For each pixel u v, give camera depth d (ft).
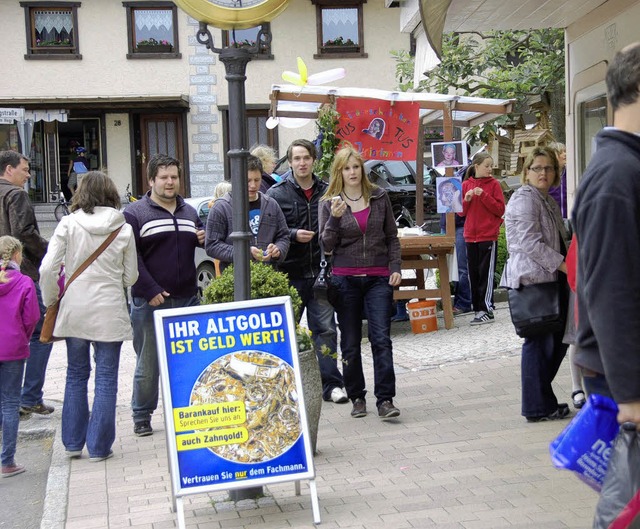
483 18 24.99
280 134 88.12
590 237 9.32
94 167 90.48
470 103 32.37
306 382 18.37
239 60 16.02
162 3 87.10
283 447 15.60
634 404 9.16
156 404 22.34
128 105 86.53
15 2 85.87
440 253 33.71
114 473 19.26
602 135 9.66
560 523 14.48
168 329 15.60
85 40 86.84
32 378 25.16
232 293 18.28
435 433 20.39
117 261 20.35
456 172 33.45
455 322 35.22
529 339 20.57
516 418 21.18
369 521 15.20
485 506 15.51
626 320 9.14
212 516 16.08
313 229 24.17
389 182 51.03
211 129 88.74
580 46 25.39
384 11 87.25
